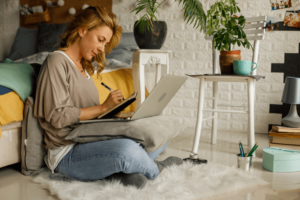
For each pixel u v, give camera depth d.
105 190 1.18
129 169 1.20
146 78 2.60
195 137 1.94
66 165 1.30
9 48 3.64
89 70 1.52
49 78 1.25
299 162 1.62
